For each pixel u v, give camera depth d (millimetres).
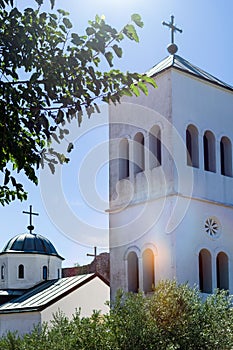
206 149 19750
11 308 30484
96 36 6031
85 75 6320
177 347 11570
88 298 30297
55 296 29500
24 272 37531
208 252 18531
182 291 13133
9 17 5781
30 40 5816
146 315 12352
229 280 18672
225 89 20375
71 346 11711
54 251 39250
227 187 19562
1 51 5805
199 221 18453
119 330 11766
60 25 6168
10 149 6066
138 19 6133
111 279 19844
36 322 28625
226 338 12438
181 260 17672
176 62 19766
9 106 6016
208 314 12781
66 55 6109
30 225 39875
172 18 21016
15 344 15203
